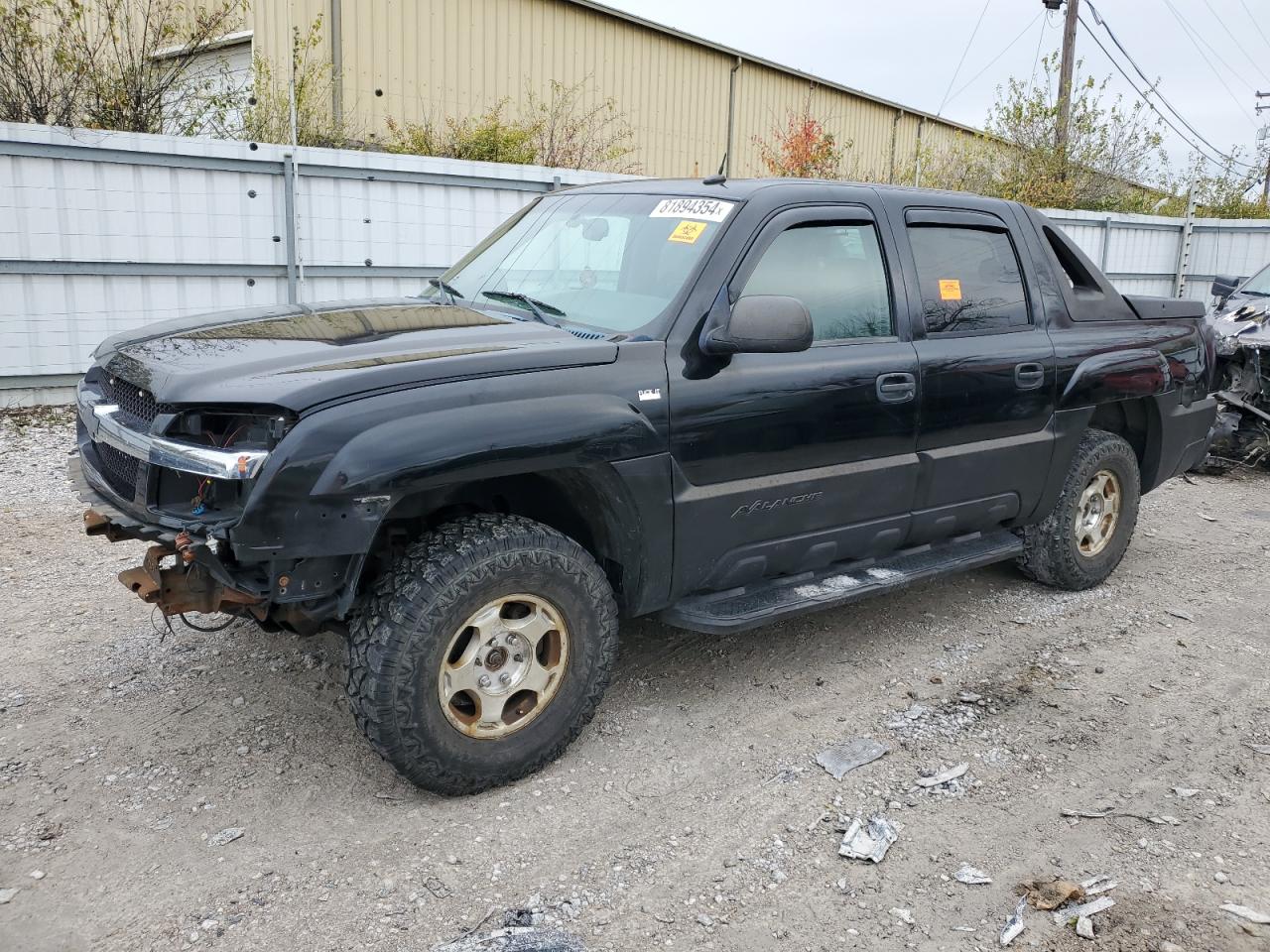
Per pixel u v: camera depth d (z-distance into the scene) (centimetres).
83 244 838
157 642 428
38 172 809
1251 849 313
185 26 1167
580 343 336
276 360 307
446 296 430
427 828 309
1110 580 565
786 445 378
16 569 504
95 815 309
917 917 278
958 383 433
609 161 1762
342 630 330
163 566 303
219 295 917
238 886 280
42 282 830
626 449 331
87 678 395
